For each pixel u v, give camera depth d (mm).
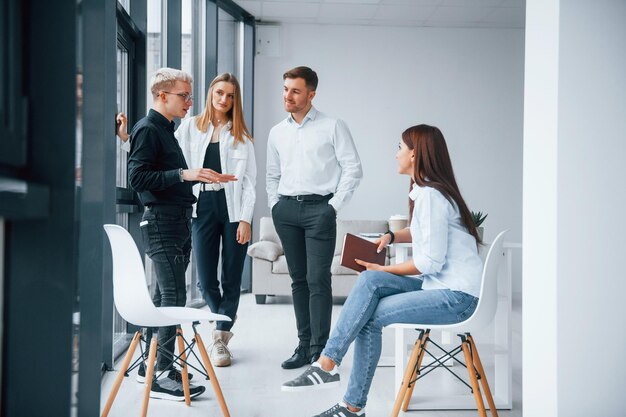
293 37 6707
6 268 1106
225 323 3334
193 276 5484
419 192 2223
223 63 6141
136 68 3719
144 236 2582
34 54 1087
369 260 2480
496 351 2570
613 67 1715
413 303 2119
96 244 2379
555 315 1707
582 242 1710
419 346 2189
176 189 2568
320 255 3139
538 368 1815
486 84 6863
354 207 6777
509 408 2562
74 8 1091
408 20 6594
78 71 1098
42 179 1092
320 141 3139
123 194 3447
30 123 1086
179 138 3301
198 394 2703
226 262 3328
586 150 1712
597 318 1714
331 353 2188
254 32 6566
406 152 2318
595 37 1707
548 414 1754
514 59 6867
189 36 5215
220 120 3312
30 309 1110
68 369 1115
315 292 3154
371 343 2188
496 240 2033
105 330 3154
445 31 6828
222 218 3281
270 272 5559
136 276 2039
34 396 1113
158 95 2572
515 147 6875
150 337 2732
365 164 6785
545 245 1769
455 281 2141
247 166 3338
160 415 2436
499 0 6008
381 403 2652
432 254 2141
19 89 1047
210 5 5598
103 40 2248
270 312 5223
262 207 6645
